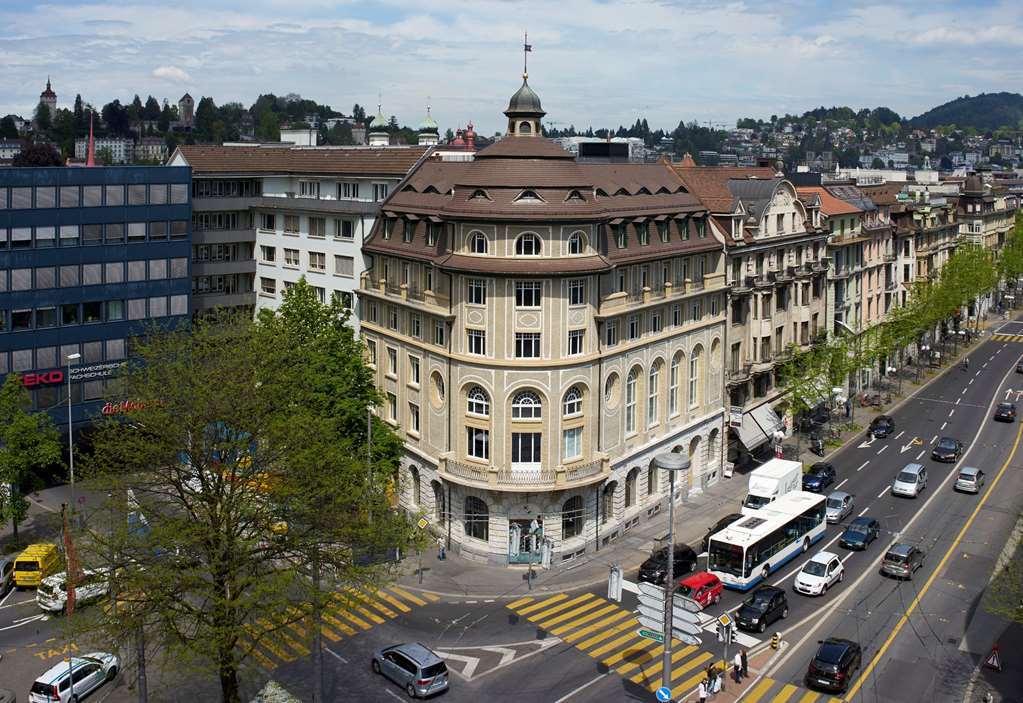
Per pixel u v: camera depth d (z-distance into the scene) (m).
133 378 53.38
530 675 52.31
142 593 44.16
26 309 78.62
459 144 97.75
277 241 92.00
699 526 74.94
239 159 95.00
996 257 190.62
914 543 72.31
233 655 44.22
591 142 89.06
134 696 50.31
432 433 70.12
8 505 65.75
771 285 91.06
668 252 74.00
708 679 49.34
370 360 78.94
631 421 73.31
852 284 115.00
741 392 89.75
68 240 80.38
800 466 79.19
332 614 46.06
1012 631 57.84
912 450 97.62
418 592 62.69
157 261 85.81
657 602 45.97
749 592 63.91
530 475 65.00
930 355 142.88
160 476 46.00
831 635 57.41
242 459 46.81
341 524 46.66
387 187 84.50
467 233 64.12
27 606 59.72
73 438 81.44
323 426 49.19
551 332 63.91
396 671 50.59
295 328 68.38
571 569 66.50
